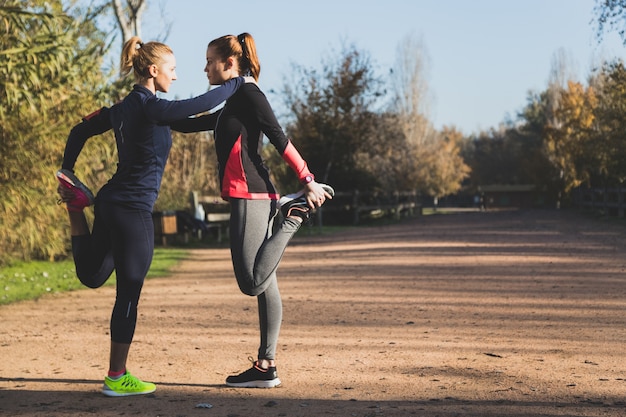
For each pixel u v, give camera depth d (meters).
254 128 3.95
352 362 4.73
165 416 3.48
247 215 3.91
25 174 11.36
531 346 5.24
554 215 30.44
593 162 29.27
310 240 19.69
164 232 18.20
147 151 3.90
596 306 7.09
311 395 3.87
